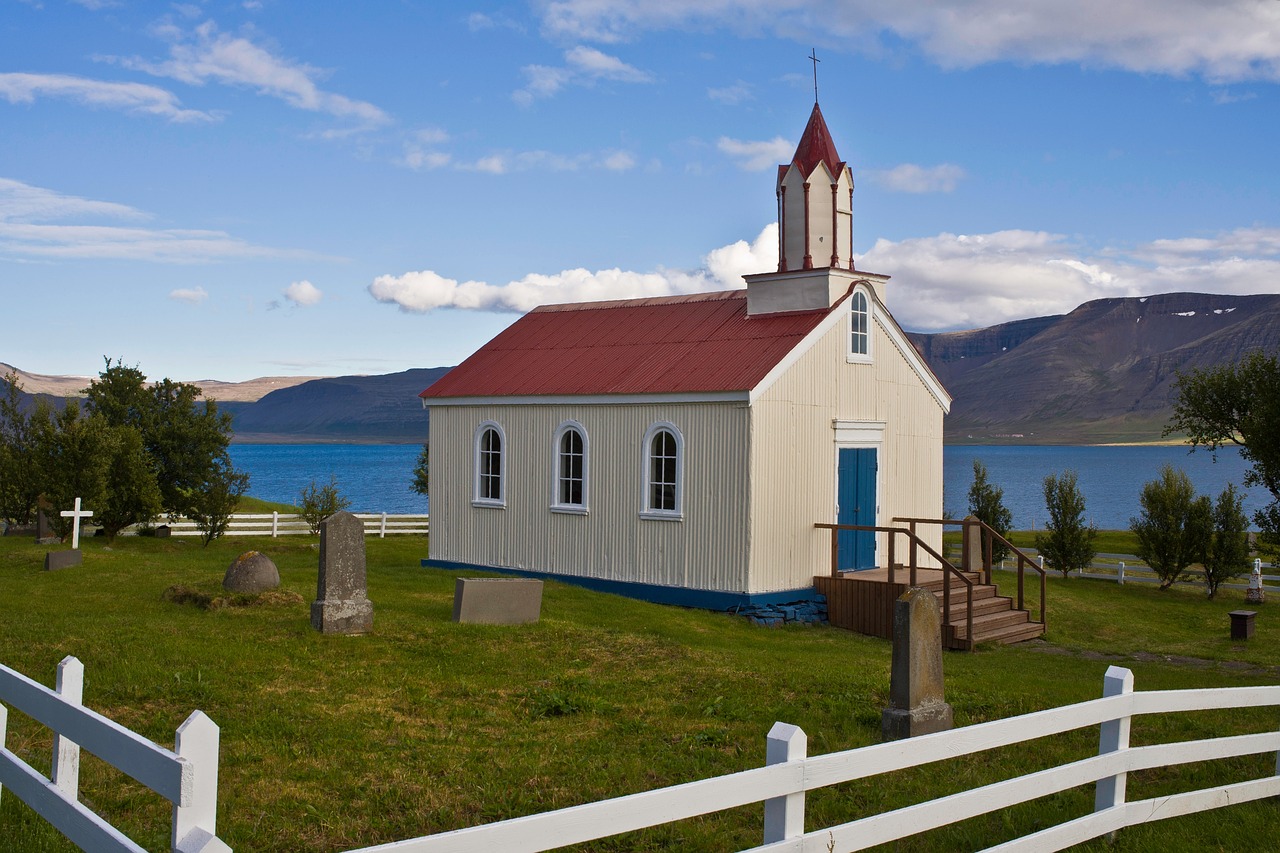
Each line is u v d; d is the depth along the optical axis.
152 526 33.78
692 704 11.98
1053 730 7.48
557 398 23.98
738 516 21.00
